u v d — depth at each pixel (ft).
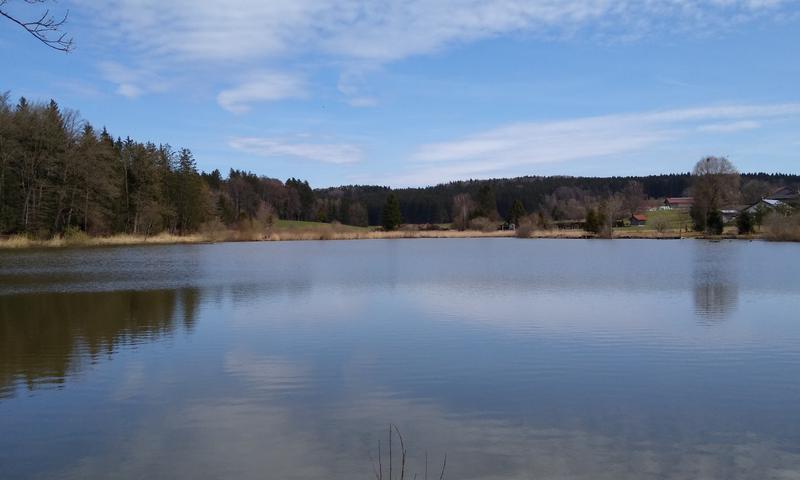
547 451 24.91
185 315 59.06
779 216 210.18
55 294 75.72
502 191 486.38
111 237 203.10
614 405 30.89
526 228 273.75
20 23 19.17
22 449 25.59
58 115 181.47
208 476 22.90
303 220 453.17
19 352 42.93
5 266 119.96
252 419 29.01
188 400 31.99
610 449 25.12
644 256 142.61
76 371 37.86
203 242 233.35
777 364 38.93
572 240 246.88
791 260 124.88
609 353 42.04
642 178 586.86
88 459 24.53
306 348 44.06
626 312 59.21
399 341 46.29
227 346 44.91
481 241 251.39
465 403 31.27
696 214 263.90
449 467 23.36
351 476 22.72
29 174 172.76
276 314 59.41
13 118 165.07
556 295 72.43
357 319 56.18
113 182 196.34
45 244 171.63
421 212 472.85
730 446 25.43
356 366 38.86
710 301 66.44
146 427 28.02
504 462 23.85
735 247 173.88
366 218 452.35
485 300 68.49
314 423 28.43
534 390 33.55
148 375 36.91
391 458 23.30
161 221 233.14
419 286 83.15
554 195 462.60
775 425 27.91
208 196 271.90
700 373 36.96
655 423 28.25
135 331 50.90
